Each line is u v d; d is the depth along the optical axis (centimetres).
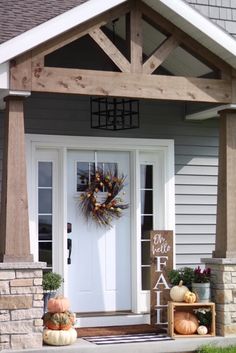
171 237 886
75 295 914
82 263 921
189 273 835
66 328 757
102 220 929
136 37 780
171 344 778
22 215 730
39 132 891
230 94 817
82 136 909
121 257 940
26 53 734
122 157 950
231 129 830
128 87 772
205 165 972
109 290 930
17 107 741
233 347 788
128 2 777
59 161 907
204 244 964
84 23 755
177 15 774
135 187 939
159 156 962
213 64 816
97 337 804
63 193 898
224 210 819
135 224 936
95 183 929
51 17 755
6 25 746
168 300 869
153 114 948
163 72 951
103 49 765
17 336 716
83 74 755
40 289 727
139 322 906
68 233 917
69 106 907
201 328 803
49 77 742
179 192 957
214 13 1014
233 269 808
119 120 921
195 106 932
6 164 736
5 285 716
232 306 803
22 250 727
